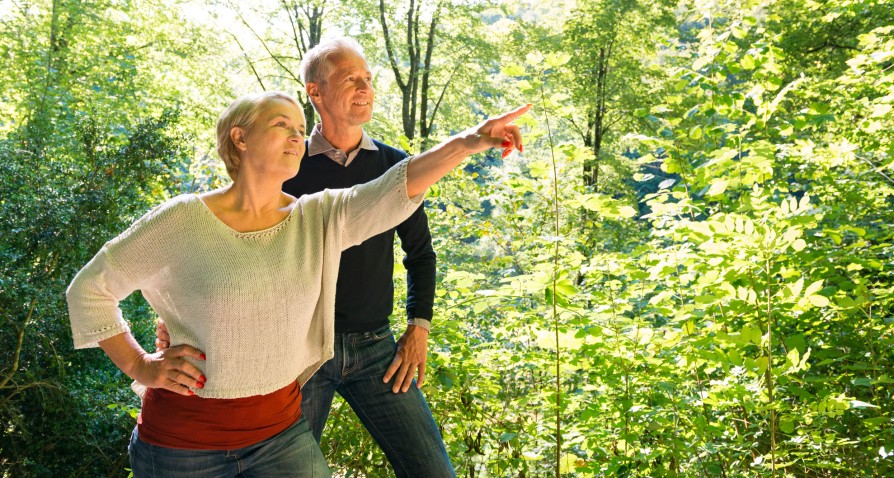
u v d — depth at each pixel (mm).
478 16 17719
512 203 4953
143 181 8953
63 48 13594
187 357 1667
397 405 2184
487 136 1709
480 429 3555
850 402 2525
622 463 2938
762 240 2549
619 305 3154
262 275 1652
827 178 4020
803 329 3223
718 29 3689
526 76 2916
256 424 1704
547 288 2877
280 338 1693
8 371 7715
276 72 18672
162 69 16438
